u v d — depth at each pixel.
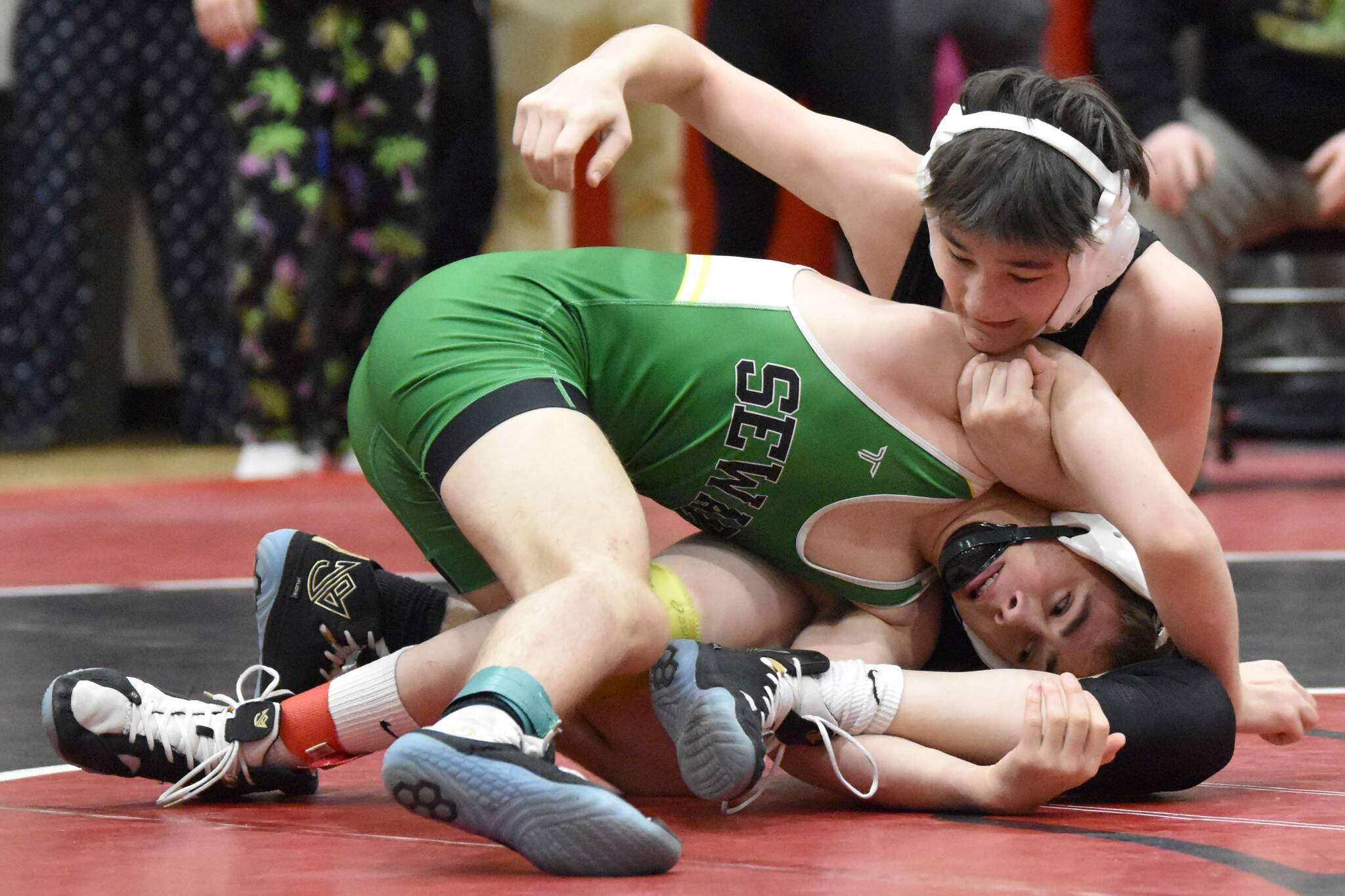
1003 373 5.38
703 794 5.00
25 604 9.87
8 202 24.09
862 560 5.71
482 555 5.16
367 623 6.04
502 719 4.45
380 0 16.52
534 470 5.02
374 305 17.64
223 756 5.28
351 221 17.36
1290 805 5.20
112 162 24.05
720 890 4.14
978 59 12.76
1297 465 19.98
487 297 5.62
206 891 4.17
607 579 4.79
